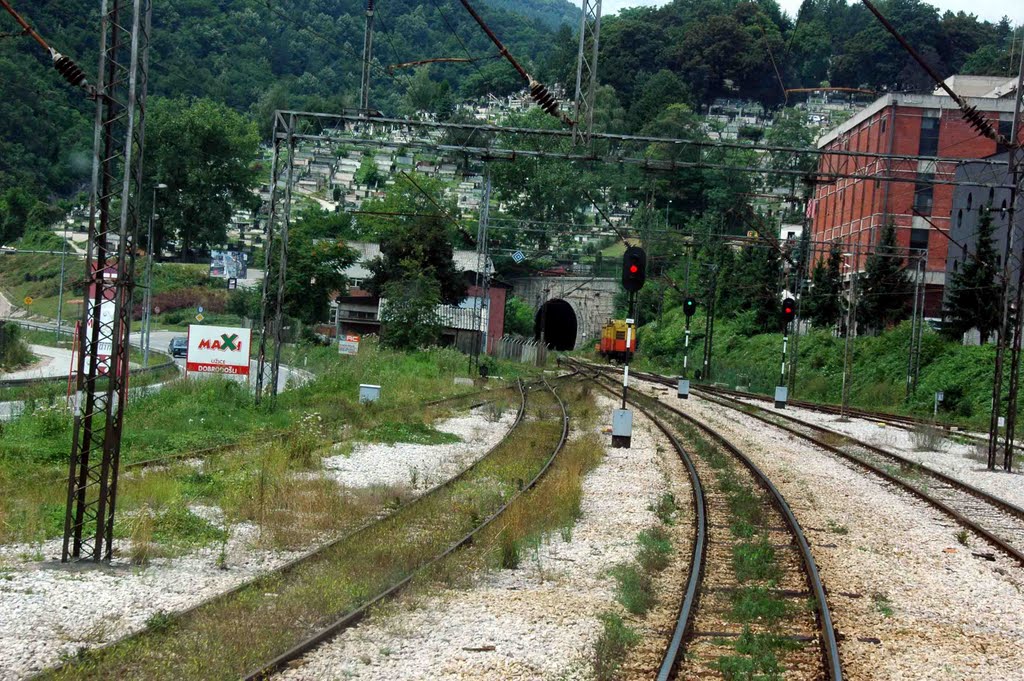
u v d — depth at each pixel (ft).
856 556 46.57
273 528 46.26
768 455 87.30
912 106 208.44
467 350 242.17
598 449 84.28
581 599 37.22
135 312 286.46
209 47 540.93
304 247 242.37
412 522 49.47
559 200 329.11
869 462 86.43
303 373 154.81
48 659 28.09
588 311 339.36
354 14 636.48
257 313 256.52
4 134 366.02
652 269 264.52
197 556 41.63
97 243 42.73
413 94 545.85
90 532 44.57
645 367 278.46
